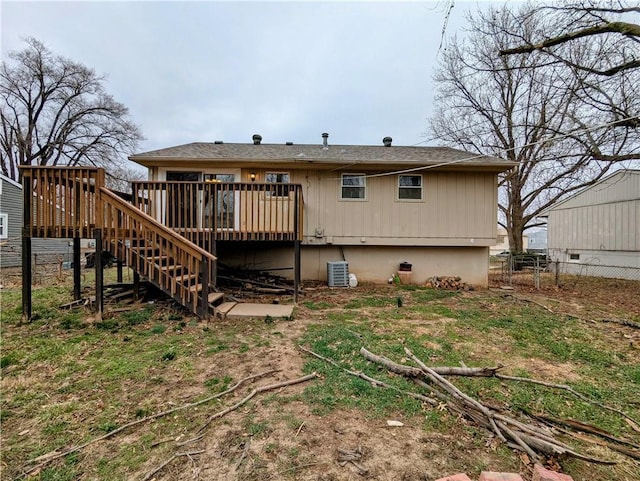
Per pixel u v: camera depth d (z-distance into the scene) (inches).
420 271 384.8
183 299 215.6
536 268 400.2
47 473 81.1
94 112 909.8
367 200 371.2
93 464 84.1
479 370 133.3
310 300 282.8
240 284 327.9
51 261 648.4
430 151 422.6
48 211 209.9
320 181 369.4
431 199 371.6
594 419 108.2
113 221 211.9
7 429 99.0
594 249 538.0
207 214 292.0
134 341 172.7
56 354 154.6
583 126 343.3
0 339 173.3
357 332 189.8
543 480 74.0
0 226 560.7
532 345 178.2
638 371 145.8
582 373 143.6
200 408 109.9
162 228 213.0
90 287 331.9
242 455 86.3
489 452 88.5
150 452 88.4
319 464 83.0
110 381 129.4
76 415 106.2
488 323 216.2
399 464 83.2
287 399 115.0
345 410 108.3
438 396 117.2
